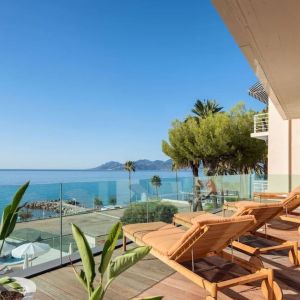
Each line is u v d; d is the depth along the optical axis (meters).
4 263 3.79
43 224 4.27
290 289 3.35
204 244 3.26
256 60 4.93
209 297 2.72
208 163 20.55
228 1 3.23
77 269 3.98
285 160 12.97
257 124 15.69
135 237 4.03
